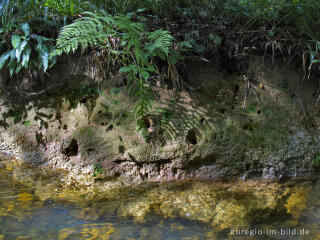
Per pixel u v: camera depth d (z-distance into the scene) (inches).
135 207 99.9
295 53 126.5
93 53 125.5
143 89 112.0
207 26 131.0
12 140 135.2
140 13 131.3
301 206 100.2
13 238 81.8
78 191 109.8
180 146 122.0
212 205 101.4
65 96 130.3
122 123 125.1
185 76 125.8
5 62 129.6
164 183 118.1
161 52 114.3
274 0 128.3
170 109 123.7
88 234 84.9
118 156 124.1
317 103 127.5
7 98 135.7
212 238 84.7
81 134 127.9
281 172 121.6
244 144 122.4
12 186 111.3
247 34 127.7
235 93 127.0
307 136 124.3
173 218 94.0
